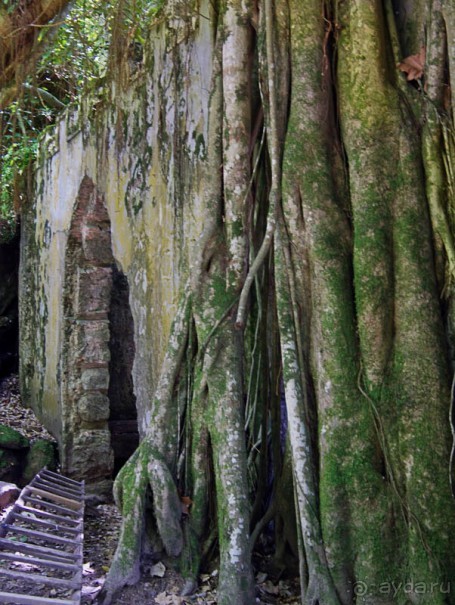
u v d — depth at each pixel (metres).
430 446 3.28
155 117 5.40
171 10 5.12
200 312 3.91
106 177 6.42
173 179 5.04
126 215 5.93
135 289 5.69
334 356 3.49
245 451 3.77
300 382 3.54
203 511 3.87
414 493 3.26
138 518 3.79
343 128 3.71
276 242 3.68
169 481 3.85
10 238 10.98
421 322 3.39
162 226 5.20
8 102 6.25
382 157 3.58
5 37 5.36
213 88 4.09
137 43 6.35
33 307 9.22
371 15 3.69
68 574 3.95
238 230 3.93
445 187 3.53
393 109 3.61
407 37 3.80
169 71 5.19
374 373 3.42
